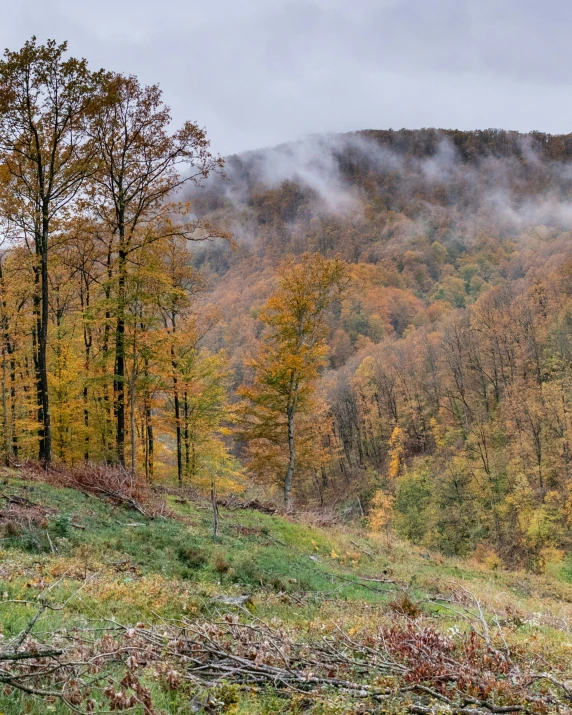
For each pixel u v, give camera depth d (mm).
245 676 4504
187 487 22953
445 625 8391
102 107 16969
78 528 11203
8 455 17281
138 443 25203
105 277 22141
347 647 5375
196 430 26609
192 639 5047
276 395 23453
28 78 14836
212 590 8805
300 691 4176
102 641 4449
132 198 20016
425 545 42719
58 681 3756
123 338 18422
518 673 4766
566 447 45719
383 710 3871
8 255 20219
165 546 11516
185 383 22500
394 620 8000
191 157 19312
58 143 16578
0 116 15109
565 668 5547
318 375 23547
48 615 5539
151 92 18547
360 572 14586
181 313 22188
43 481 14211
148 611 6707
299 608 8969
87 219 19047
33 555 8820
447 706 3943
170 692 4055
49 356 21922
